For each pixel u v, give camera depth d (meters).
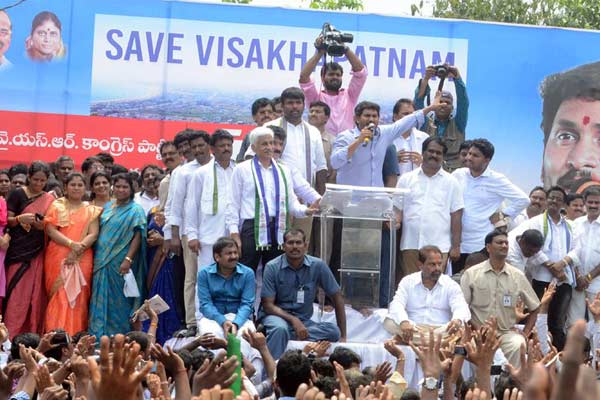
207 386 3.82
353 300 9.38
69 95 14.18
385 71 14.62
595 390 1.82
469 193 10.79
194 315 10.30
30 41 14.12
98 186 10.85
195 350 7.45
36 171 10.52
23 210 10.48
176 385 4.57
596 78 14.83
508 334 9.52
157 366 5.46
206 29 14.45
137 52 14.34
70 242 10.36
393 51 14.63
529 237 10.65
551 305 10.96
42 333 10.48
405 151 11.59
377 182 10.46
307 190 10.09
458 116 12.70
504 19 21.52
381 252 9.53
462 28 14.74
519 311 9.70
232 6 14.51
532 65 14.82
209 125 14.43
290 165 10.39
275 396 6.77
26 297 10.38
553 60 14.85
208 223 10.21
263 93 14.52
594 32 14.90
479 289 9.67
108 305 10.45
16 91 14.07
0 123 14.02
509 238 10.91
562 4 21.66
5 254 10.40
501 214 10.93
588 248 11.02
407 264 10.34
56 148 14.12
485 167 10.82
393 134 10.52
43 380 4.93
